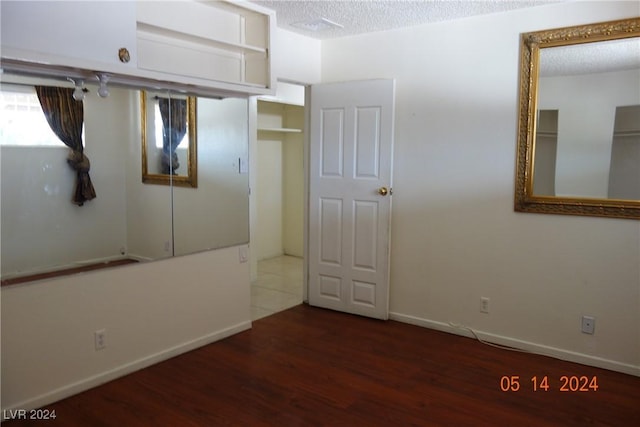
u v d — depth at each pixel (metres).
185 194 3.36
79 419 2.54
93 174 2.85
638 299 3.08
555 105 3.25
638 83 2.97
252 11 3.52
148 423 2.52
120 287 3.00
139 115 3.06
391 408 2.69
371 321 4.11
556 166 3.28
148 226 3.15
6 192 2.48
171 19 3.21
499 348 3.54
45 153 2.62
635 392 2.89
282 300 4.68
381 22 3.71
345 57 4.22
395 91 3.95
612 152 3.09
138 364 3.12
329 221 4.30
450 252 3.80
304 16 3.59
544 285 3.40
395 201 4.04
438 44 3.71
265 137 6.29
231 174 3.69
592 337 3.25
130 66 2.68
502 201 3.53
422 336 3.77
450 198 3.76
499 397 2.82
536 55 3.27
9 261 2.50
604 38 3.04
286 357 3.35
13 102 2.49
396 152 3.99
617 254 3.12
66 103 2.70
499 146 3.50
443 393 2.86
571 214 3.25
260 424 2.52
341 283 4.29
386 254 4.04
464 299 3.76
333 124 4.19
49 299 2.66
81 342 2.81
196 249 3.46
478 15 3.50
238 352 3.43
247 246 3.85
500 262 3.57
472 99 3.59
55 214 2.68
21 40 2.26
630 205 3.05
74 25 2.43
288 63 4.04
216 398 2.78
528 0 3.15
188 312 3.43
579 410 2.68
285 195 6.65
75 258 2.76
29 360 2.59
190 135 3.37
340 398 2.79
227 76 3.63
